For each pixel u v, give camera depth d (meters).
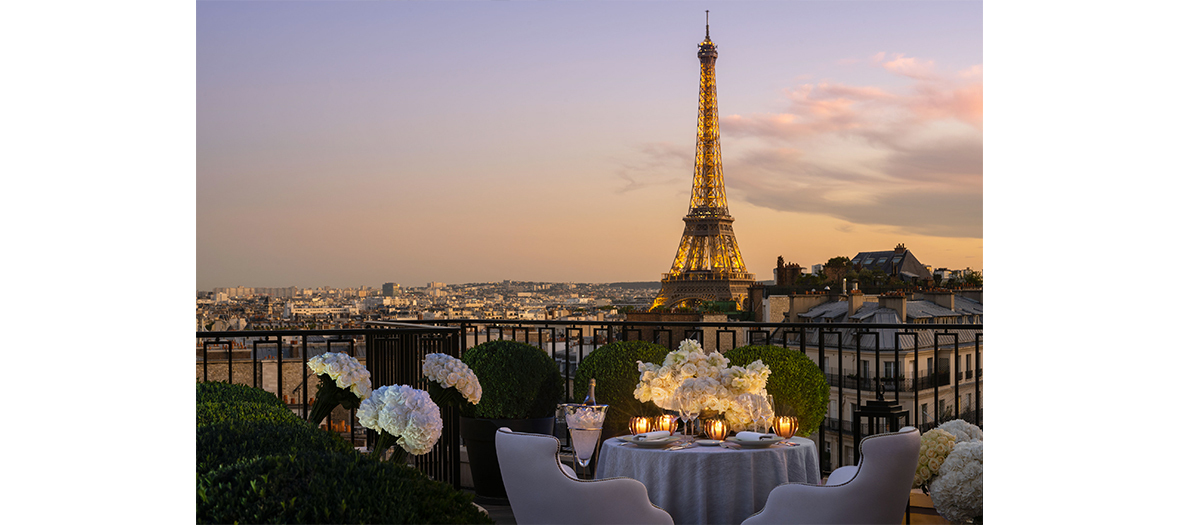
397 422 2.64
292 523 1.60
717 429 4.11
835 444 18.80
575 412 3.94
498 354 5.39
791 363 4.91
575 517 3.19
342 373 3.03
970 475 4.14
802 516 3.35
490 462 5.31
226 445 2.25
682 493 3.80
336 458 1.78
